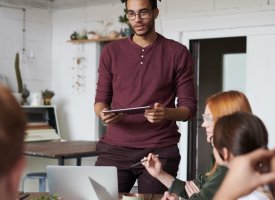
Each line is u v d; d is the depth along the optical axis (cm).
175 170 249
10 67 599
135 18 241
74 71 626
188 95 249
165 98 250
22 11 609
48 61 645
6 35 592
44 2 635
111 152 250
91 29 605
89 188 183
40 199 182
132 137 245
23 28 611
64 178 184
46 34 641
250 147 116
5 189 57
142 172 243
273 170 67
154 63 247
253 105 483
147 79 246
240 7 481
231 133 118
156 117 227
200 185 204
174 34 530
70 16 627
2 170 56
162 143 244
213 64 589
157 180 236
